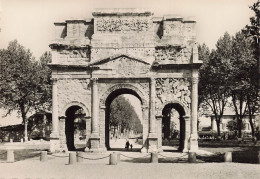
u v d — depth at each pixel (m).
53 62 57.25
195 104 54.91
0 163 41.03
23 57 88.81
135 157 48.25
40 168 36.41
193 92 55.03
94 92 56.12
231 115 142.62
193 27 57.56
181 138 59.59
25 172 33.59
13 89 87.12
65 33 59.28
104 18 57.28
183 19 57.72
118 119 144.75
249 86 66.19
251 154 52.41
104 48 56.62
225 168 35.81
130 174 32.16
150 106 55.47
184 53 56.06
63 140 56.47
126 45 56.41
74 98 56.81
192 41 56.62
